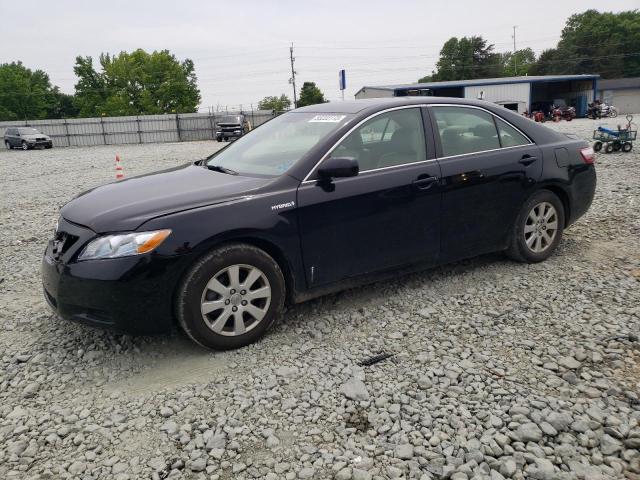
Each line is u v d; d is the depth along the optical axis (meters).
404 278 4.79
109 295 3.26
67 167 19.08
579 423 2.71
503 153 4.66
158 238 3.30
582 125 32.41
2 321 4.27
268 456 2.60
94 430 2.84
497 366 3.29
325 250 3.86
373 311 4.16
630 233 5.83
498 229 4.69
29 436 2.81
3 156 28.48
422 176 4.21
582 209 5.21
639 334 3.59
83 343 3.82
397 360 3.42
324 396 3.06
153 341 3.80
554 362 3.30
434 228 4.32
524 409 2.83
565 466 2.46
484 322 3.89
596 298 4.20
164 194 3.67
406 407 2.92
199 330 3.46
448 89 46.81
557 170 4.91
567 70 96.50
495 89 46.41
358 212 3.94
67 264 3.37
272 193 3.67
